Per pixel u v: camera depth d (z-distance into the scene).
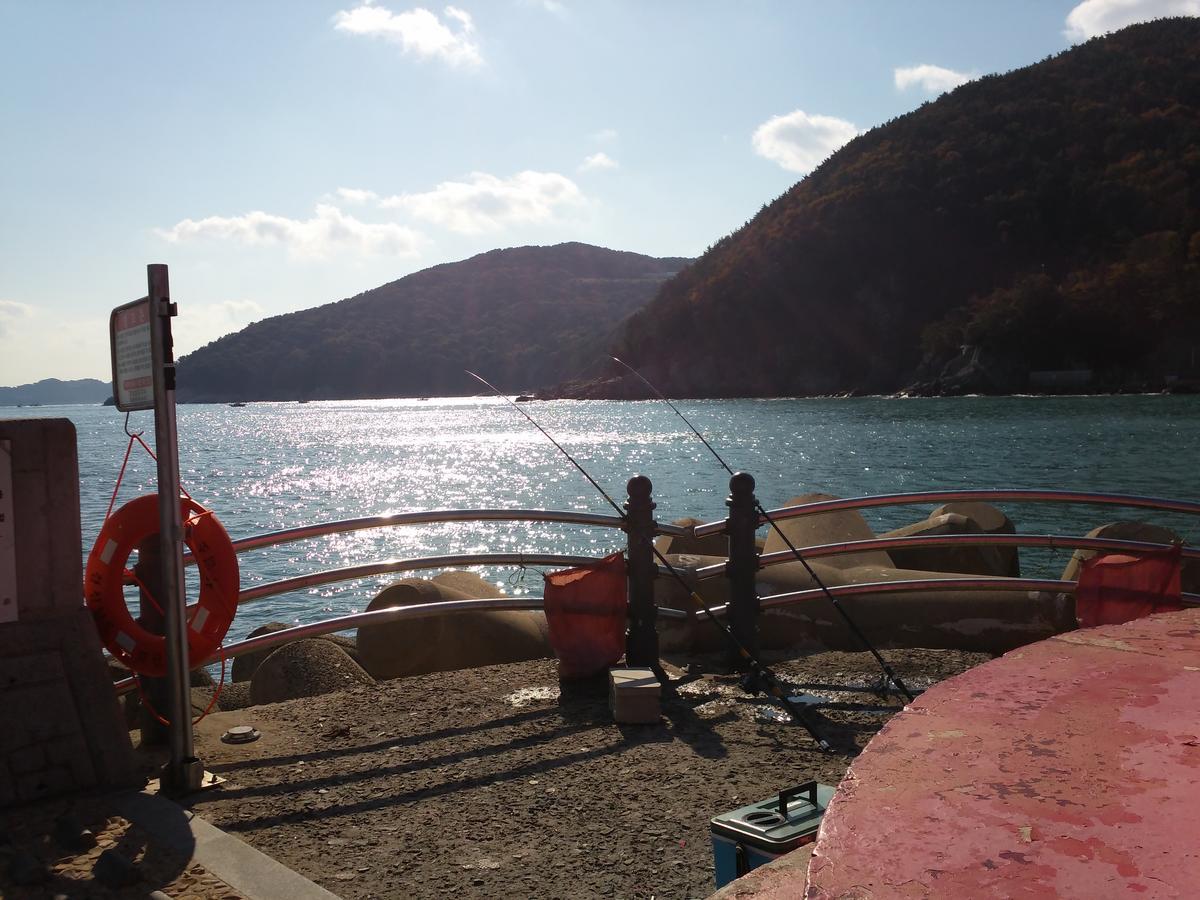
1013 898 1.22
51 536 3.84
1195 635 2.49
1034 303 158.12
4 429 3.74
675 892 3.00
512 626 7.36
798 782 3.87
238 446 86.44
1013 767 1.62
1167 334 150.38
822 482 40.84
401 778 4.00
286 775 4.06
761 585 6.65
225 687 8.18
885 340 189.62
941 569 9.58
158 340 3.82
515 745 4.39
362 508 37.53
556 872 3.15
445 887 3.06
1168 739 1.73
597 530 30.36
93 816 3.51
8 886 2.98
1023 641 6.18
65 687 3.80
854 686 5.33
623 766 4.09
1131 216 184.62
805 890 1.31
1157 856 1.30
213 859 3.15
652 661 5.73
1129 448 53.72
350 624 5.18
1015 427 76.75
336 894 2.98
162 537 3.88
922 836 1.39
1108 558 5.38
